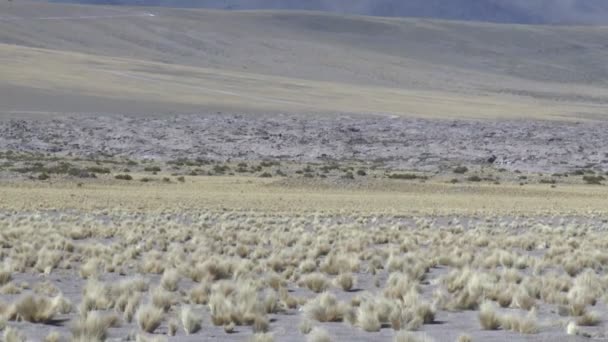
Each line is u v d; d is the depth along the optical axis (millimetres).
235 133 160000
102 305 24453
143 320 21344
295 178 107125
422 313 23328
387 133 166625
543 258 39875
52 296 27250
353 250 42969
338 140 156625
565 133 176750
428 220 69750
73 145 141500
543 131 178500
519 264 37719
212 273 31734
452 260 37750
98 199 82812
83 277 32344
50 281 31109
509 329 22203
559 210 84688
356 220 67500
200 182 104000
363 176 114500
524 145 156875
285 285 30188
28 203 77250
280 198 89562
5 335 18844
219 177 110750
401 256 38750
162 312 22812
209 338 20578
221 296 24078
